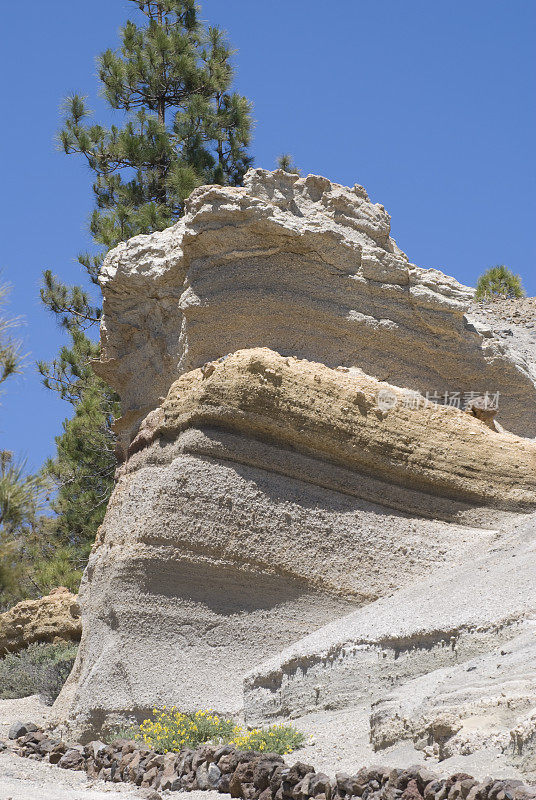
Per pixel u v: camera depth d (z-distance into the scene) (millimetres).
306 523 12969
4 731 12336
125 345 17047
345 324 14750
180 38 29078
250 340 14648
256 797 7867
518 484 13898
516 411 15523
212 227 14664
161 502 12633
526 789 6211
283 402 13219
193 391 13500
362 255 15000
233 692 11766
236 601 12453
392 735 8508
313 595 12680
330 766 8633
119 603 12305
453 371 15391
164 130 28125
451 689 8617
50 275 28469
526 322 23547
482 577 11422
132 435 16406
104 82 28984
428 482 13711
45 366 27922
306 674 10867
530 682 7949
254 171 14836
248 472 13016
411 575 12961
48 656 16500
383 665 10359
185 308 14664
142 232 26375
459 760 7379
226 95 29672
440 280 15555
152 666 11969
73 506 25844
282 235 14664
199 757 8742
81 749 10195
